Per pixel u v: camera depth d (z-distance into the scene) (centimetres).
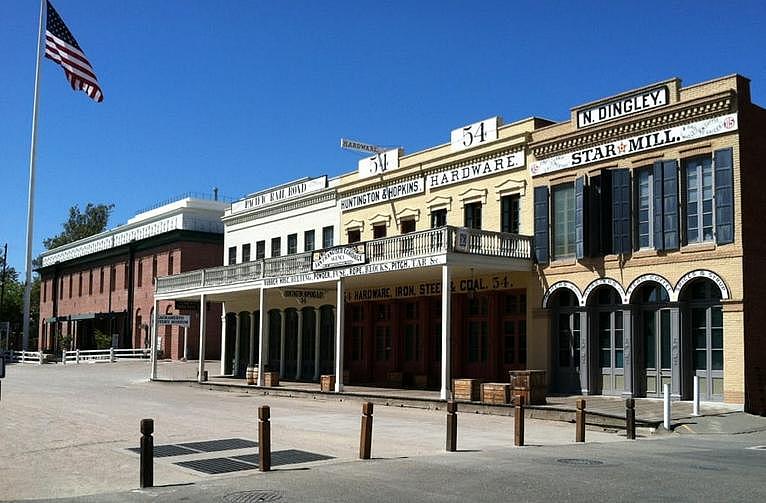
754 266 2084
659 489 973
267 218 4088
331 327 3581
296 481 1077
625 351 2327
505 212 2762
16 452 1416
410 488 1006
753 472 1108
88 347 7062
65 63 3612
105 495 1020
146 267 6022
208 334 5569
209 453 1388
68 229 10131
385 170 3291
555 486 1002
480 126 2858
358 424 1881
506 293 2758
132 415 2061
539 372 2155
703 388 2139
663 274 2227
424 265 2489
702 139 2155
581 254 2430
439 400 2338
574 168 2503
